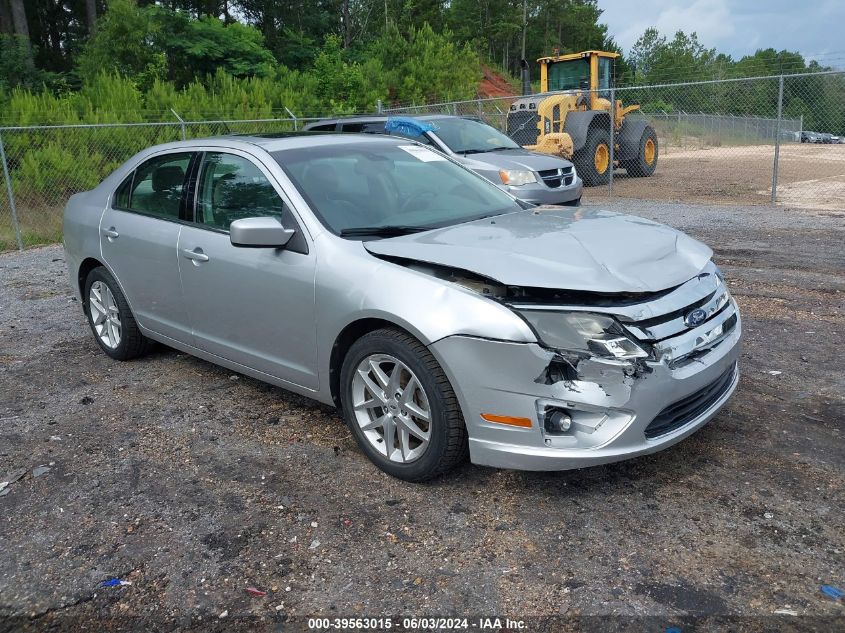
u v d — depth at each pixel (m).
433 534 3.14
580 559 2.92
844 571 2.76
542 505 3.32
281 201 4.02
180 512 3.40
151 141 16.16
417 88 32.97
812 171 19.48
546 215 4.19
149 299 4.98
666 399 3.13
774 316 5.98
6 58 25.00
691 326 3.25
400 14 51.69
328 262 3.69
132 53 24.73
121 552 3.11
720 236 9.58
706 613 2.58
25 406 4.76
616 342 3.00
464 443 3.36
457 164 4.94
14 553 3.14
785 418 4.07
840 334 5.45
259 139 4.57
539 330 3.06
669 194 14.87
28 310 7.30
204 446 4.07
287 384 4.15
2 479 3.79
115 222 5.19
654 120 30.62
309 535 3.17
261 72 27.38
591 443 3.08
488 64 57.22
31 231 12.39
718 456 3.67
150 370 5.36
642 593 2.70
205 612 2.72
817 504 3.21
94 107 18.45
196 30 26.97
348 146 4.57
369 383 3.62
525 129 17.42
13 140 14.28
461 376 3.17
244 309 4.19
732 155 26.86
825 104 19.77
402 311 3.31
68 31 36.25
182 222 4.64
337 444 4.03
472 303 3.17
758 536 3.00
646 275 3.23
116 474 3.79
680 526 3.10
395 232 3.86
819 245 8.65
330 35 35.06
